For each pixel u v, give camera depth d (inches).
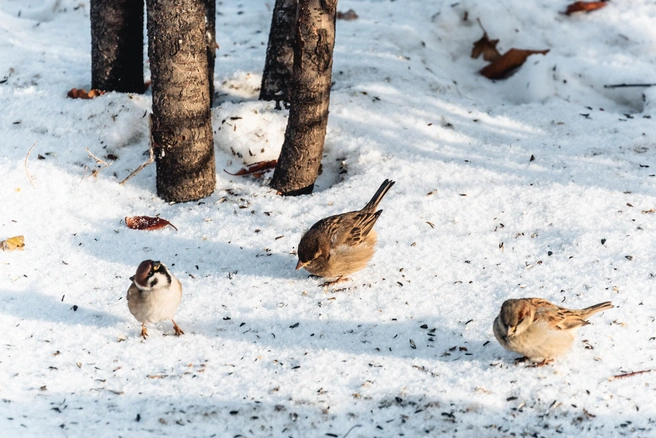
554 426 304.7
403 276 412.5
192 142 468.8
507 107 594.2
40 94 556.1
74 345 358.0
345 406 316.5
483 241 438.6
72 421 301.7
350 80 597.9
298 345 360.2
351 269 403.9
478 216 459.5
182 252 436.5
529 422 307.1
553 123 564.1
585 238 431.2
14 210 463.5
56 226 454.6
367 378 334.0
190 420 305.3
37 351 351.9
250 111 534.9
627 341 352.2
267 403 315.9
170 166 474.3
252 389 326.0
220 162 517.7
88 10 703.7
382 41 665.0
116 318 381.1
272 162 513.0
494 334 338.6
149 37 451.2
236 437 298.5
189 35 446.6
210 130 478.3
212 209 475.5
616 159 510.9
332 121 545.3
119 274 415.5
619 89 614.9
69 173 495.5
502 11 694.5
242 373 338.3
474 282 404.5
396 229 452.4
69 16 697.6
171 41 444.8
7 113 536.7
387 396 322.0
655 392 319.0
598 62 645.9
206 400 317.7
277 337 366.9
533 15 695.7
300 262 398.3
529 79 629.3
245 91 588.4
